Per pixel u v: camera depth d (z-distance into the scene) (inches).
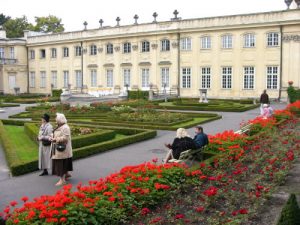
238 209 335.0
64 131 453.4
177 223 302.5
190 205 347.6
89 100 1900.8
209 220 302.4
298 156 525.3
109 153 649.6
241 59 1765.5
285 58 1653.5
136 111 1138.0
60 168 453.4
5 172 528.7
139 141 760.3
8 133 826.2
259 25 1691.7
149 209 339.0
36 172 527.2
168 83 1998.0
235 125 963.3
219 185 396.5
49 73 2491.4
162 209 335.9
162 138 798.5
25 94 2453.2
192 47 1905.8
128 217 312.0
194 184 395.2
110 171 522.6
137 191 335.6
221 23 1800.0
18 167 506.9
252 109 1402.6
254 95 1744.6
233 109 1302.9
